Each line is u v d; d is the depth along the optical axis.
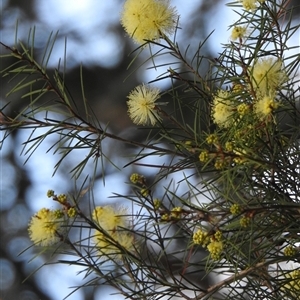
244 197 0.78
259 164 0.76
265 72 0.75
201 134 0.77
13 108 1.83
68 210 0.79
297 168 0.77
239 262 0.77
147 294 0.79
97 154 0.78
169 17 0.79
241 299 0.79
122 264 0.81
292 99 0.77
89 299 1.52
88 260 0.81
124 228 0.79
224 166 0.76
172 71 0.79
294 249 0.77
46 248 0.80
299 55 0.75
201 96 0.79
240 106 0.75
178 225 0.79
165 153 0.78
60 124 0.78
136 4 0.78
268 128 0.76
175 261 0.87
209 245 0.76
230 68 0.77
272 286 0.79
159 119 0.79
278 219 0.77
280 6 0.77
